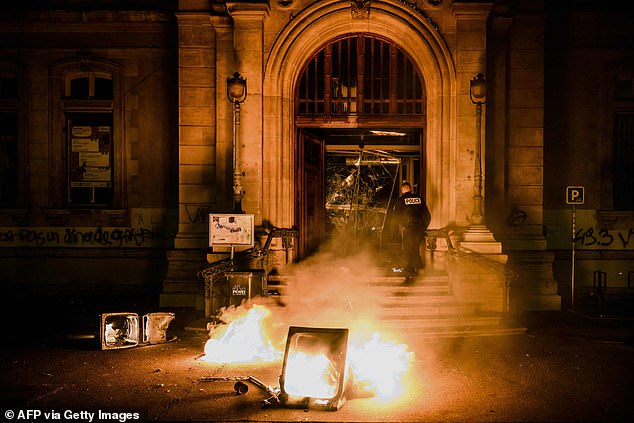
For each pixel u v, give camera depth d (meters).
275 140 13.34
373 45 13.76
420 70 13.66
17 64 16.23
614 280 15.73
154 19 15.99
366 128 14.00
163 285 14.34
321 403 6.71
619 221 15.77
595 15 15.80
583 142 15.87
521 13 14.39
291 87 13.59
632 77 16.06
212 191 14.42
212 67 14.37
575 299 15.53
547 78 15.85
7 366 8.66
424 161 13.73
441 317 11.18
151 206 16.09
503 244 14.30
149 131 16.16
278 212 13.41
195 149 14.41
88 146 16.41
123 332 10.06
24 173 16.25
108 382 7.81
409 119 13.70
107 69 16.22
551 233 15.71
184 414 6.54
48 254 16.05
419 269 13.02
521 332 11.03
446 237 12.55
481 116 12.66
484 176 13.01
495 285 12.38
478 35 12.99
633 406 6.85
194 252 14.30
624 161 16.05
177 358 9.22
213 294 12.31
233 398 7.12
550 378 8.04
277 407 6.79
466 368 8.56
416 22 13.20
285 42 13.31
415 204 12.64
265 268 12.62
